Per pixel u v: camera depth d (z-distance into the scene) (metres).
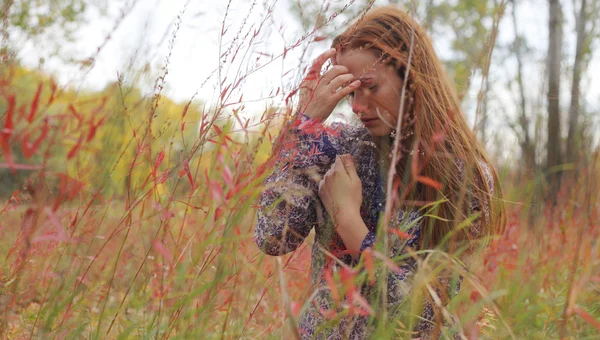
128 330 1.34
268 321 1.65
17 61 1.14
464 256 1.50
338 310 1.47
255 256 1.41
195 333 1.22
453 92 1.70
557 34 6.93
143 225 1.49
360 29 1.63
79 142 0.91
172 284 1.37
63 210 1.07
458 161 1.57
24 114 0.84
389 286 1.45
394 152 1.19
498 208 1.73
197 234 1.29
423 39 1.69
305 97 1.48
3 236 1.55
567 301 1.25
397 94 1.58
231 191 1.09
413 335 1.49
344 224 1.54
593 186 1.71
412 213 1.56
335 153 1.72
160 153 1.29
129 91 1.28
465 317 1.15
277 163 1.44
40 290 1.59
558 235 2.17
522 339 1.34
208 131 1.29
